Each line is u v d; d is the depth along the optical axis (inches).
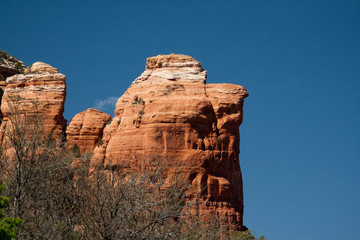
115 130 5221.5
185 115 4950.8
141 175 2519.7
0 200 2042.3
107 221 2193.7
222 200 4820.4
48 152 2546.8
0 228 1940.2
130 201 2244.1
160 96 5068.9
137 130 4980.3
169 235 2244.1
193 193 4660.4
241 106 5162.4
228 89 5177.2
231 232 3663.9
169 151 4840.1
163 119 4933.6
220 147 4997.5
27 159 2508.6
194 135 4911.4
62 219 2372.0
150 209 2263.8
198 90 5137.8
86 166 2593.5
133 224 2284.7
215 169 4899.1
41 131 2610.7
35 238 2220.7
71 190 2508.6
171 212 2309.3
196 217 2837.1
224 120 5073.8
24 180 2384.4
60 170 2573.8
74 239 2279.8
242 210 5034.5
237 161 5093.5
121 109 5275.6
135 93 5241.1
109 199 2284.7
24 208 2332.7
